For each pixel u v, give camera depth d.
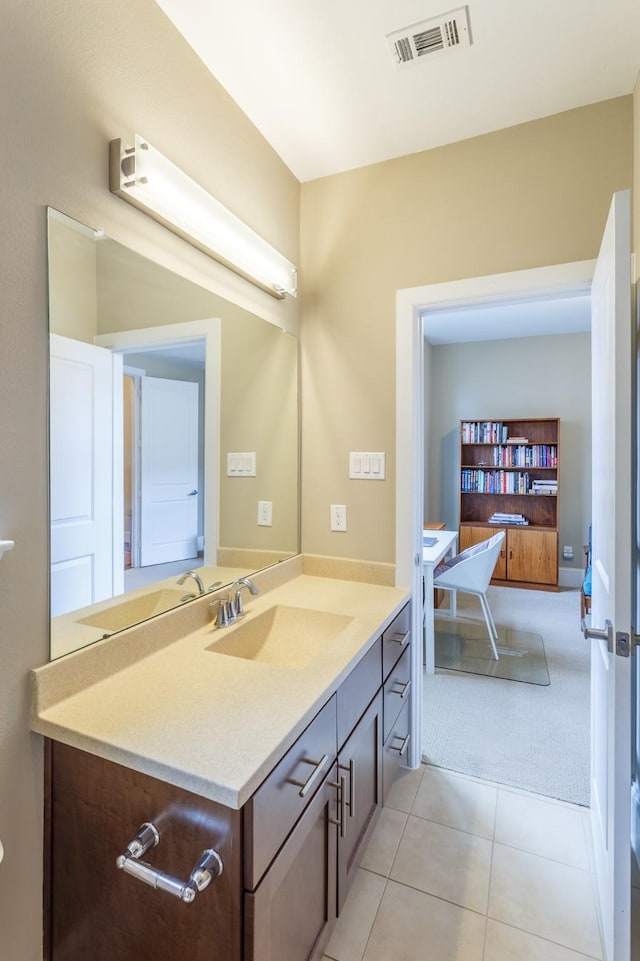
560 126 1.73
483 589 3.25
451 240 1.90
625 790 1.13
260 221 1.85
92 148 1.14
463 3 1.32
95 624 1.18
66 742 0.97
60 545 1.09
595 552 1.67
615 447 1.16
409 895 1.46
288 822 0.97
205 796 0.82
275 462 2.01
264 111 1.73
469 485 5.43
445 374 5.65
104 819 0.96
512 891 1.48
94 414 1.19
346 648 1.37
